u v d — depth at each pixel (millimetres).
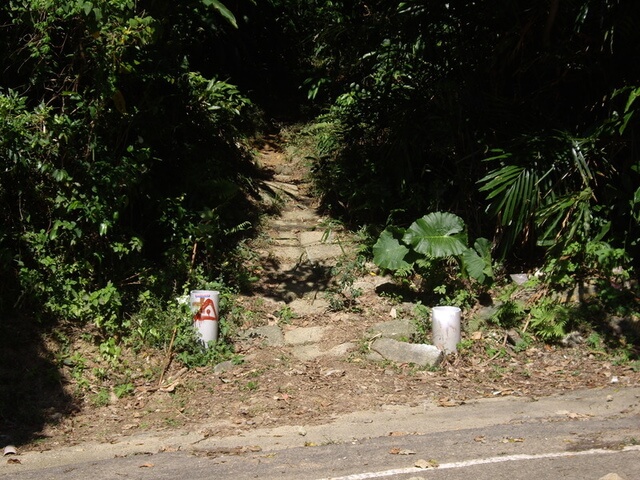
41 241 7539
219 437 5879
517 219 8570
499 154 9133
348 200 10305
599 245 8227
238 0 13711
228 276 8883
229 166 10602
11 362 6965
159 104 8922
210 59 13484
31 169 7516
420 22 9633
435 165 9938
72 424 6398
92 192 7723
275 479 4762
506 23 9195
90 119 7859
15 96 7355
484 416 6090
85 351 7324
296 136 13031
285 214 10617
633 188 8648
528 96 9312
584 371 7352
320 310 8539
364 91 10695
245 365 7414
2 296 7379
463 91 9320
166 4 8602
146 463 5262
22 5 7703
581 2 8625
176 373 7305
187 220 8891
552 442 5266
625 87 7961
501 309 8125
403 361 7449
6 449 5762
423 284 8773
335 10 11258
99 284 7852
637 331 7855
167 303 8031
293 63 15516
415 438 5551
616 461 4801
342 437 5723
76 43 7719
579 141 8367
